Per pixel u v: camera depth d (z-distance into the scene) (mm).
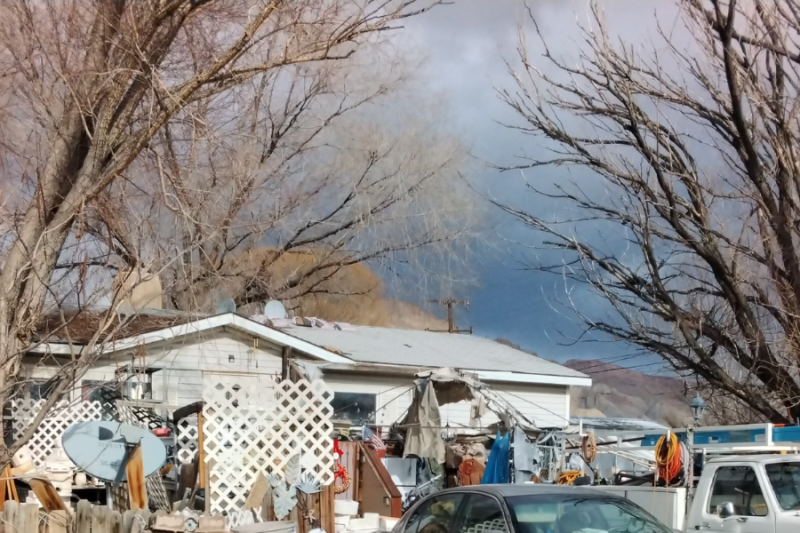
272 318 21141
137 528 8250
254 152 17984
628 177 14938
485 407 14438
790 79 14219
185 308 17125
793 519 7887
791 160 13633
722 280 14148
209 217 12172
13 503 8617
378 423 18875
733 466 8742
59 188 9828
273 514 10000
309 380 13195
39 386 14328
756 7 13961
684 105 14953
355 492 12672
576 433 14031
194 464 11500
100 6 10117
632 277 15195
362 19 10625
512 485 7438
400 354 19906
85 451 9695
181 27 11055
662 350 14898
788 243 13633
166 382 15992
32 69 10648
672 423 22969
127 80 10016
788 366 13555
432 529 7402
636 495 10125
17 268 9016
